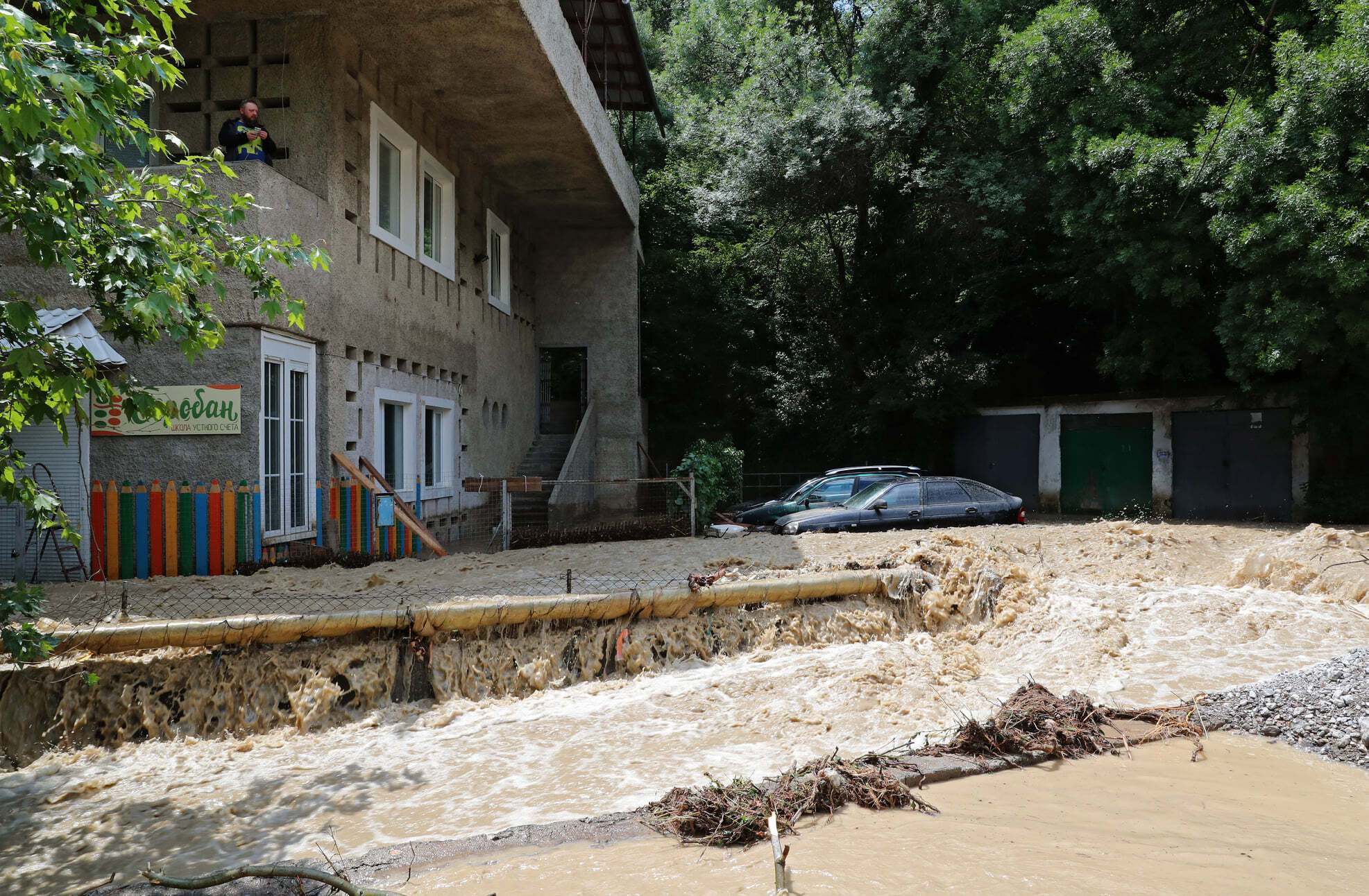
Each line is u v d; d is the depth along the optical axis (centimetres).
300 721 752
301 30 1236
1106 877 440
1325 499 1859
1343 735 656
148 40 608
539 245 2353
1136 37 1920
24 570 1030
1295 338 1524
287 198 1123
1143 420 2161
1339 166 1507
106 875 512
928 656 876
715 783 567
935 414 2359
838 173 2328
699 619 906
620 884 451
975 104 2416
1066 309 2503
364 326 1337
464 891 450
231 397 1084
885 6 2375
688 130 2819
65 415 619
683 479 1499
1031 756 636
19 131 515
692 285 2891
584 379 2512
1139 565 1202
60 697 734
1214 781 593
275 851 527
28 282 1097
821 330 2733
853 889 429
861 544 1191
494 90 1493
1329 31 1597
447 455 1702
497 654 827
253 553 1064
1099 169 1830
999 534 1322
